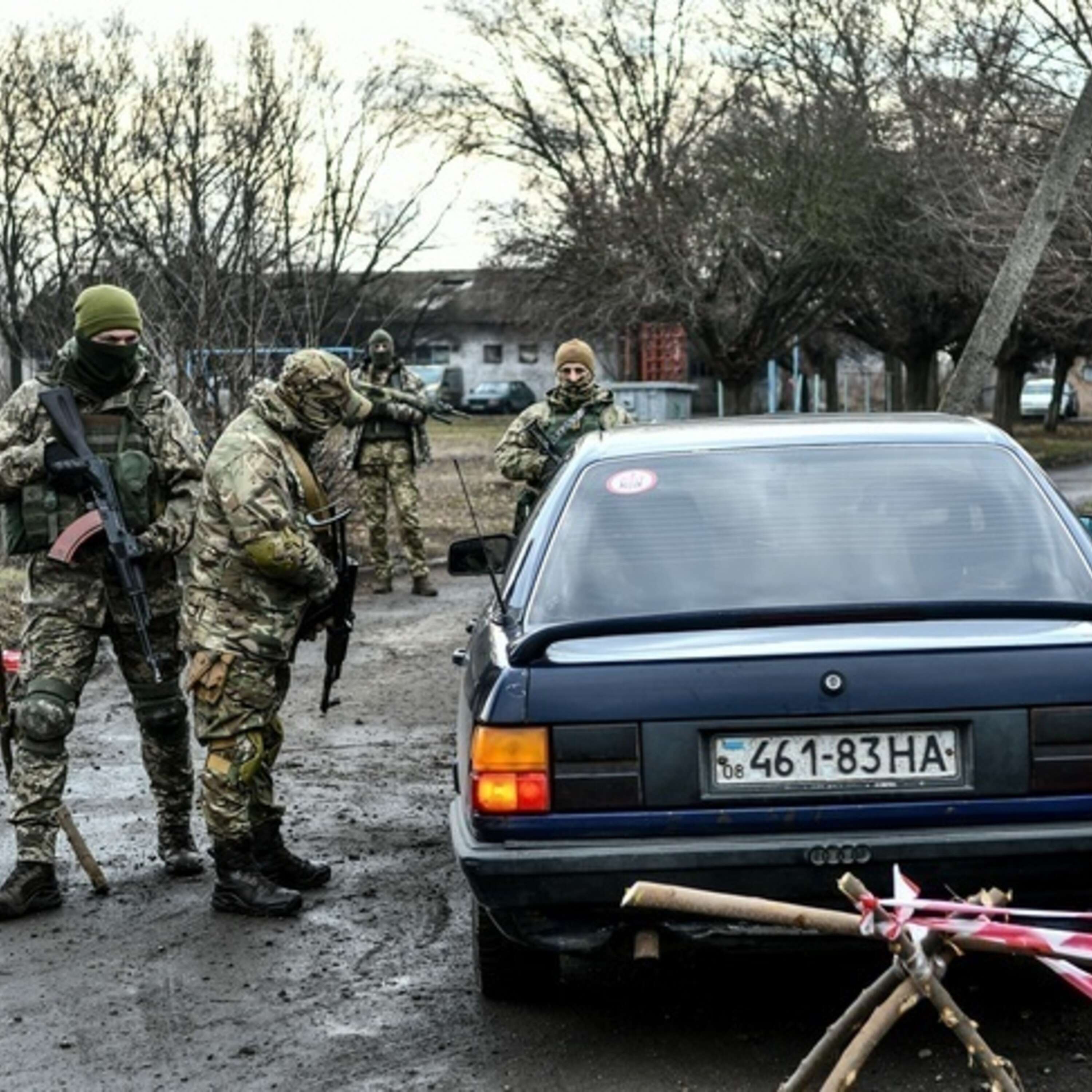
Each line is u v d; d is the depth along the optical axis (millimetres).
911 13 33500
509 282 40844
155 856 7570
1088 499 27750
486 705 4938
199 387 17297
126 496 6836
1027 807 4844
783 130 35094
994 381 71375
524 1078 5039
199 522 6629
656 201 36281
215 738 6645
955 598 5230
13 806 7090
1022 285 13117
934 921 3859
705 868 4805
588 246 37562
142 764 9281
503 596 5539
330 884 7082
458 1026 5465
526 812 4867
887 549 5379
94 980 6000
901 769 4855
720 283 36188
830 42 36250
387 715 10648
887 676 4848
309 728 10258
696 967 5906
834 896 4832
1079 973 3896
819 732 4859
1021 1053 5062
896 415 6289
